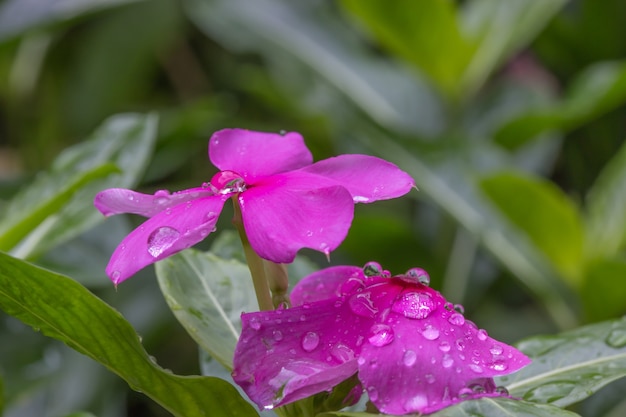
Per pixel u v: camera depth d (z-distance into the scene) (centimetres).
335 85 63
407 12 54
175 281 31
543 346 31
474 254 55
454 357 26
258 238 26
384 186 27
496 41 57
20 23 52
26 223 33
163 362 58
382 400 26
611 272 43
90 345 29
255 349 27
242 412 28
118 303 53
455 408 26
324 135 62
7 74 63
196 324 31
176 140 58
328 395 28
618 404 43
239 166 28
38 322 29
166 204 27
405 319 26
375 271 28
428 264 53
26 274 28
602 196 48
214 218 26
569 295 48
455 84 58
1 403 34
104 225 43
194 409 28
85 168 36
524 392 30
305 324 27
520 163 62
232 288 32
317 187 27
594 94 53
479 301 58
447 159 53
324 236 26
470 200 51
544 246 47
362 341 26
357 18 57
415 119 61
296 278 34
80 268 41
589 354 31
